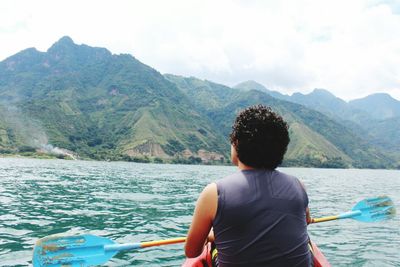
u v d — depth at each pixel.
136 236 10.50
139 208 16.14
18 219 12.57
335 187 36.97
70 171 50.44
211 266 3.88
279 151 2.82
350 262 8.38
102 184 29.39
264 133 2.76
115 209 15.63
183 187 28.97
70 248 4.66
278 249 2.51
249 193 2.59
